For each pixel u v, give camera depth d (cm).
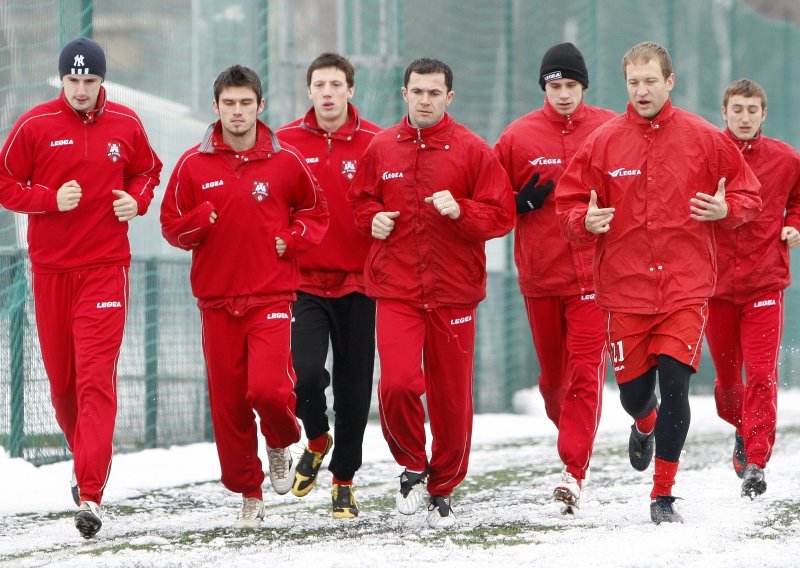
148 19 3522
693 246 2358
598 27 5112
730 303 2839
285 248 2311
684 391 2339
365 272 2405
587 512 2530
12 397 3167
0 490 2825
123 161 2450
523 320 4772
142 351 3519
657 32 5603
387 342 2341
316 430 2580
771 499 2634
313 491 2931
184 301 3684
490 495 2831
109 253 2436
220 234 2316
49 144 2409
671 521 2348
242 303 2320
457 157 2341
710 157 2364
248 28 3872
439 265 2347
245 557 2056
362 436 2506
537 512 2548
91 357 2381
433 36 4794
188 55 3678
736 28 6028
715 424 4334
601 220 2314
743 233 2808
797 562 1988
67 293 2436
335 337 2538
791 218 2820
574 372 2575
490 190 2347
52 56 3272
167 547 2192
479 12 4831
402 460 2391
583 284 2606
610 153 2397
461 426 2392
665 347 2345
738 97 2803
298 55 4325
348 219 2536
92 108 2445
